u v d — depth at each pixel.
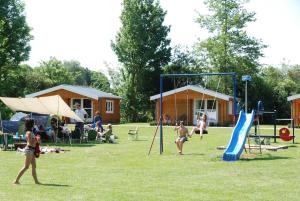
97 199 9.23
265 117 51.28
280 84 54.56
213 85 55.94
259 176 12.45
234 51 54.47
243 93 54.34
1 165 14.61
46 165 14.84
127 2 57.19
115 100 51.81
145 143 24.38
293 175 12.62
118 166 14.67
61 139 25.27
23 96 53.03
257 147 20.31
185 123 45.31
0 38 47.22
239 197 9.48
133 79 57.59
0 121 23.17
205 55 56.56
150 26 57.56
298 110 41.91
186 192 10.05
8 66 50.19
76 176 12.41
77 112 28.75
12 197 9.38
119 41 57.78
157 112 46.94
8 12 49.38
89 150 20.23
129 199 9.24
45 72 70.75
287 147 21.50
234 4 53.78
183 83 58.31
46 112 24.41
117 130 35.84
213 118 44.47
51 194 9.73
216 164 15.18
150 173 13.05
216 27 55.22
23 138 22.05
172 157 17.45
